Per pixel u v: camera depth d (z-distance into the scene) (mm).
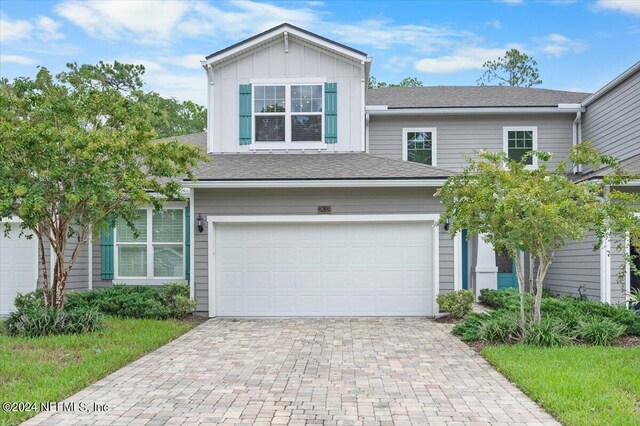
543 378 6969
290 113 15258
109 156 9945
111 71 27812
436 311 13109
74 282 14008
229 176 13031
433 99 19109
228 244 13477
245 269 13438
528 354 8453
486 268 16828
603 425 5297
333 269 13359
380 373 7754
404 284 13289
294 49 15305
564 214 9148
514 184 9258
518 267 9727
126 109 10961
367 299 13312
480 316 11016
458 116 18125
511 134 18125
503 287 17594
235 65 15375
